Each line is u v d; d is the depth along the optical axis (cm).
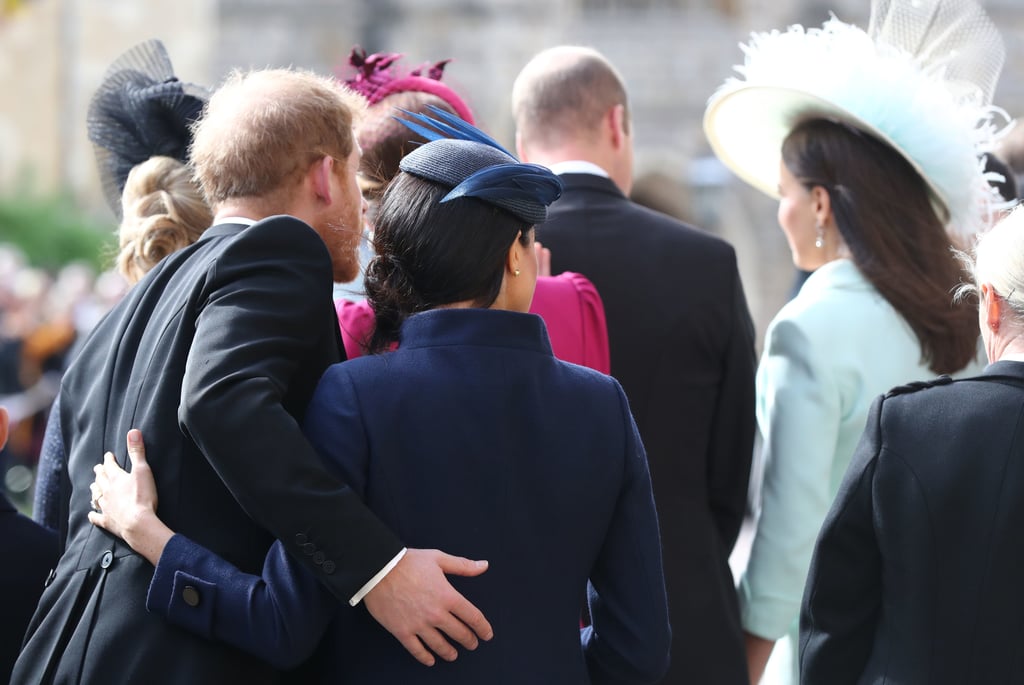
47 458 1088
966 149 1191
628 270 1195
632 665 840
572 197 1224
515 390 822
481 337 827
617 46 6538
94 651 827
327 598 794
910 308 1158
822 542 902
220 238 898
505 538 805
